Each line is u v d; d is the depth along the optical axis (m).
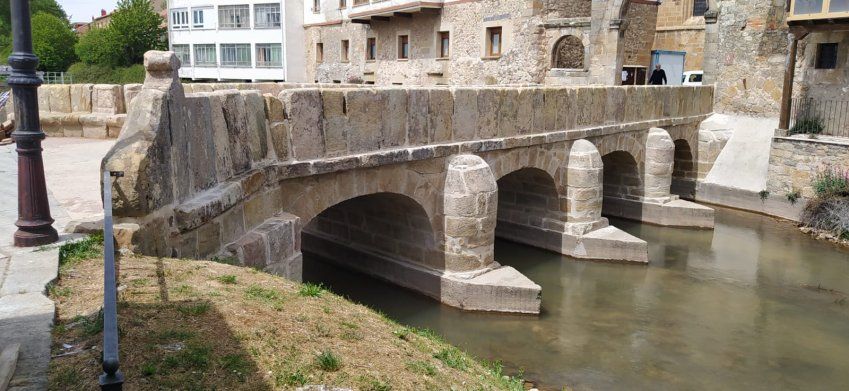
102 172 5.32
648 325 11.59
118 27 56.53
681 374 9.73
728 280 14.13
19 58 5.40
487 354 10.28
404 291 12.67
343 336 5.35
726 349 10.67
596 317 11.91
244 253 6.88
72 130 13.93
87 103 14.05
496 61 28.23
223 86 13.24
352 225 13.84
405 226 12.60
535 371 9.72
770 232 18.17
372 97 9.87
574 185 15.26
